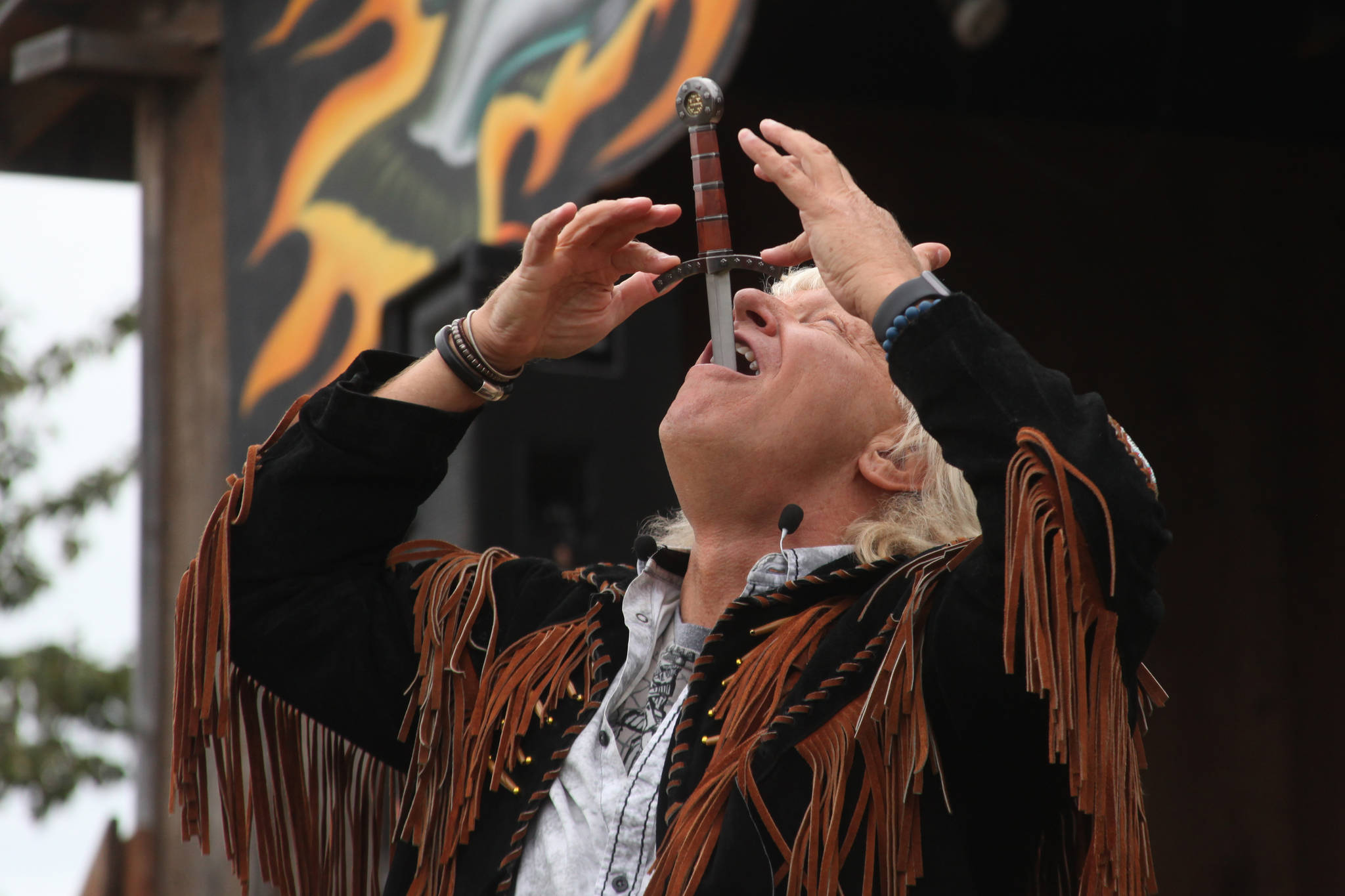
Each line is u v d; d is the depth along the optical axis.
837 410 5.89
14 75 20.02
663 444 5.92
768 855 5.12
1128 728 5.08
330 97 16.39
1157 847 23.27
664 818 5.38
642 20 12.41
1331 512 24.64
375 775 6.55
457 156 14.40
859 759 5.27
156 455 19.31
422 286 14.18
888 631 5.38
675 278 6.26
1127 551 5.05
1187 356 24.55
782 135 5.85
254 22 17.78
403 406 6.19
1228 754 23.77
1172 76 23.02
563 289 6.29
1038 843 5.46
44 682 38.03
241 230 17.59
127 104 22.17
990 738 5.27
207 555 6.26
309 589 6.30
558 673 5.97
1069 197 24.19
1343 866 23.42
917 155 23.44
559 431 12.84
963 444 5.17
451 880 5.79
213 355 18.84
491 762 5.90
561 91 13.22
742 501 5.89
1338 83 23.47
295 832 6.40
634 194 21.12
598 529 12.82
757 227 22.23
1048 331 23.83
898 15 21.27
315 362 15.96
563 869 5.47
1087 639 5.10
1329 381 24.95
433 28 15.02
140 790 18.53
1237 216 24.97
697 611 5.97
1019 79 22.92
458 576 6.40
